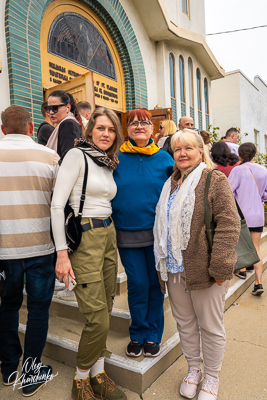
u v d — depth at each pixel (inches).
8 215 73.2
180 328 75.1
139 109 79.0
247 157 134.3
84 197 66.4
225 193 63.7
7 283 76.0
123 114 213.9
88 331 66.1
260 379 78.5
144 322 79.9
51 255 78.6
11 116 75.6
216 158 143.2
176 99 257.6
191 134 70.0
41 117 148.6
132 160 79.9
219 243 61.7
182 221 66.2
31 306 77.6
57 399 74.6
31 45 145.0
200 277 64.4
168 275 73.1
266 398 71.7
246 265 86.6
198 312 69.2
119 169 79.0
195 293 67.9
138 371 73.7
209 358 70.9
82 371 69.2
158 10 214.2
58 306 107.3
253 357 88.0
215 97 501.0
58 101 96.3
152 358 78.5
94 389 72.7
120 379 77.0
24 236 73.5
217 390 72.4
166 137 140.0
